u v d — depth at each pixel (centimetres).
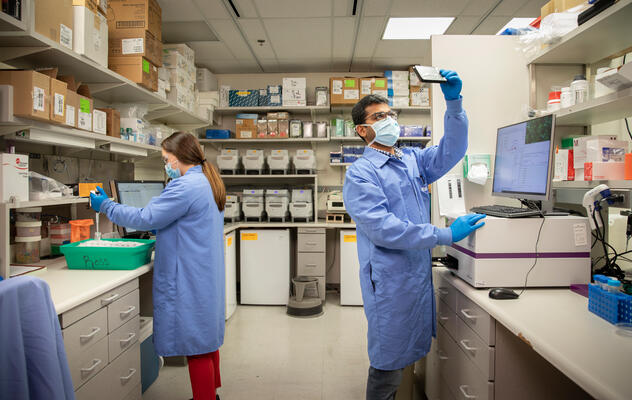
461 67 198
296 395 199
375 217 126
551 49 171
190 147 171
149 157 293
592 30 148
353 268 353
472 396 134
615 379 70
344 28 304
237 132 373
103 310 139
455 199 193
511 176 152
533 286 134
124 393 154
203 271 160
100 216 223
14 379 65
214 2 261
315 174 375
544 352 86
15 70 135
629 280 124
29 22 135
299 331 290
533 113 186
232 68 401
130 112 234
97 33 176
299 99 374
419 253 140
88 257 162
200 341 157
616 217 168
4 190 131
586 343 87
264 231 355
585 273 133
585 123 186
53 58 164
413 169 152
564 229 133
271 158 370
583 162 154
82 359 126
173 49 283
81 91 179
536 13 279
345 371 226
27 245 171
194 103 322
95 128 180
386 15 281
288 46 341
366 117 149
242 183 417
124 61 209
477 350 129
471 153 198
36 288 69
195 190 159
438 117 198
